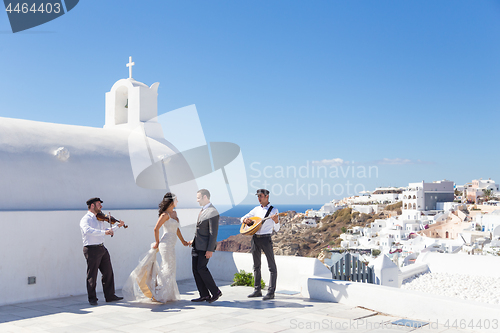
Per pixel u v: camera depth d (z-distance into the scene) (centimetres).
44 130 728
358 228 5941
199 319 496
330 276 688
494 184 10144
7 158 630
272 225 620
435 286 892
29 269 618
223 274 815
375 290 544
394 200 7688
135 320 493
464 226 6294
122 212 735
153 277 599
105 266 610
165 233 609
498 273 944
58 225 653
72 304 596
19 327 462
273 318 501
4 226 595
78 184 697
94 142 784
